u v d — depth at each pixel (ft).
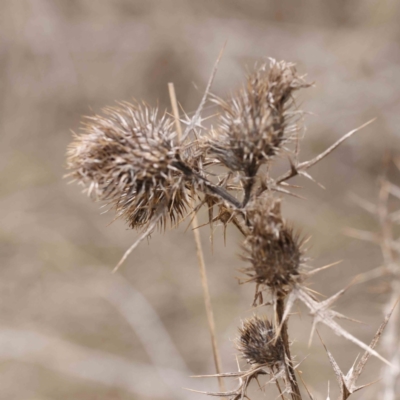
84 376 25.11
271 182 6.42
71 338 27.30
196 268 30.83
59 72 39.75
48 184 36.42
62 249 31.89
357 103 32.86
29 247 32.17
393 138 32.73
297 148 6.56
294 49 35.86
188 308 28.48
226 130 6.63
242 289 28.40
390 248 13.37
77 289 29.78
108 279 30.25
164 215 6.87
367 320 24.50
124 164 6.52
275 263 6.17
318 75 34.27
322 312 5.98
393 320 12.15
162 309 28.71
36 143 39.93
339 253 29.25
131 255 31.94
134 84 39.17
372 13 34.76
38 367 25.75
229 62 36.45
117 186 6.63
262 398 16.89
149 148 6.58
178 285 29.76
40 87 39.99
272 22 38.99
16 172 37.81
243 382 7.12
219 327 26.68
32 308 28.99
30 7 38.63
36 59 39.70
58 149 39.14
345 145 34.86
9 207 34.68
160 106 38.29
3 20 39.24
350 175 34.45
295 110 6.66
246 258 6.44
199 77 37.11
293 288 6.18
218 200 6.73
